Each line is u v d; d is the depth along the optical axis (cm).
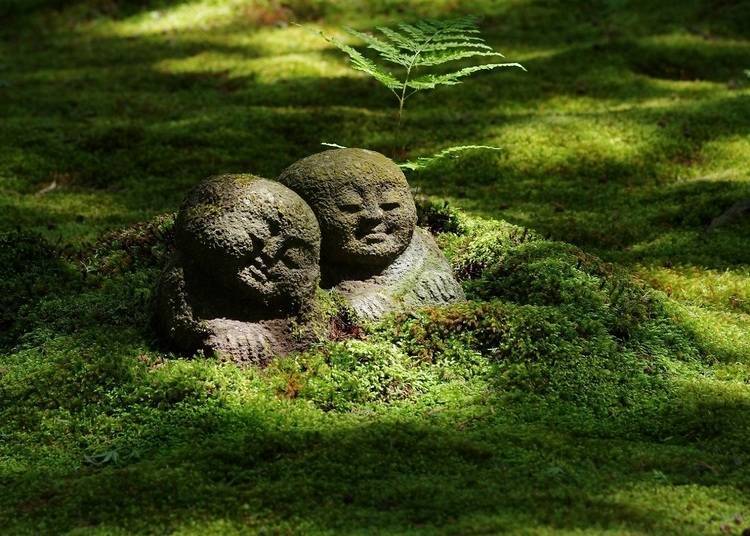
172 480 243
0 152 348
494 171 346
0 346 268
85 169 346
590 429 255
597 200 335
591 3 521
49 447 251
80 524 237
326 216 266
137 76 434
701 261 307
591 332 270
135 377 257
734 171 342
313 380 259
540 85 411
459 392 261
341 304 267
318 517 237
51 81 424
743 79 425
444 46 288
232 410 254
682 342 273
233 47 474
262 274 259
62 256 292
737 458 249
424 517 237
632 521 235
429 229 294
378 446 249
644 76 425
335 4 523
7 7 530
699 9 505
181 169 346
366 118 368
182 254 262
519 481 243
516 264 281
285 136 362
